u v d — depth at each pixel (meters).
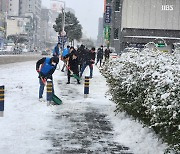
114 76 8.88
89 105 10.38
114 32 55.56
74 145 6.41
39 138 6.76
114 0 55.81
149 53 8.84
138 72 7.51
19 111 9.12
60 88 14.05
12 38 107.88
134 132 7.27
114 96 9.07
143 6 47.28
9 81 15.98
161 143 6.35
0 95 8.34
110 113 9.29
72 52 15.64
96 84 15.66
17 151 5.93
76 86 14.88
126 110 8.57
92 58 18.22
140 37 44.06
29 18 129.25
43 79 10.82
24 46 113.94
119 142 6.71
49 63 10.80
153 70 6.75
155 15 47.34
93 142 6.65
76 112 9.34
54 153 5.91
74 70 15.72
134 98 7.54
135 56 8.96
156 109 5.59
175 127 5.42
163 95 5.32
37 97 11.47
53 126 7.73
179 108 5.19
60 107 9.91
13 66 27.39
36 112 9.09
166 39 41.22
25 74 19.80
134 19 47.44
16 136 6.82
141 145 6.50
